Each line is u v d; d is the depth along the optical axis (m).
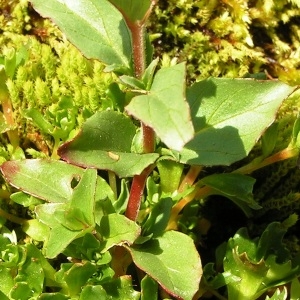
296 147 0.12
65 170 0.11
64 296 0.11
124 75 0.09
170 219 0.12
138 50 0.09
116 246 0.11
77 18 0.10
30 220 0.12
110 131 0.10
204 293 0.12
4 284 0.11
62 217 0.10
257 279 0.11
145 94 0.08
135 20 0.09
